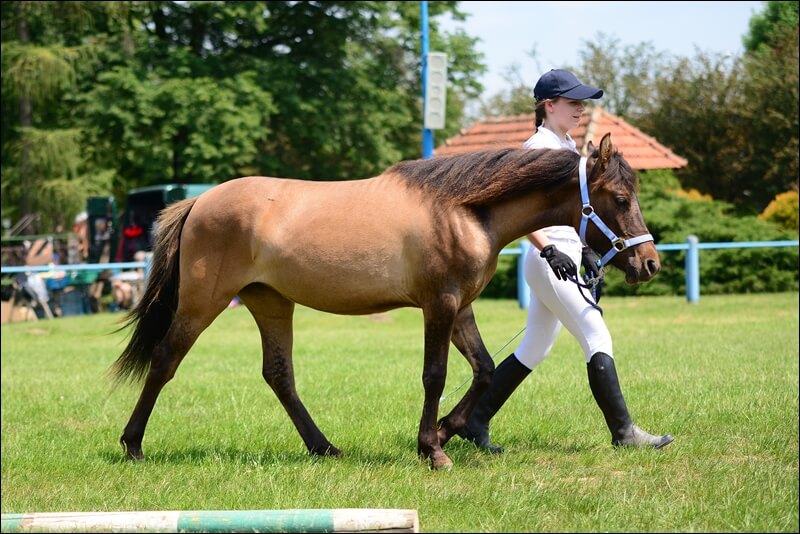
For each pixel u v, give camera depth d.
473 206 8.04
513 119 32.03
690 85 42.47
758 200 42.62
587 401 11.22
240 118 38.66
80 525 5.59
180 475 8.23
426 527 6.30
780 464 7.97
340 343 19.58
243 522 5.57
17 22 38.88
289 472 8.09
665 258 29.55
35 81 37.03
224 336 22.55
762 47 47.31
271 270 8.49
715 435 9.16
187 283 8.78
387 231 8.12
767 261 29.38
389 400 11.70
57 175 38.34
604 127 30.59
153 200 33.69
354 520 5.54
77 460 8.98
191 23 43.31
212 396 12.72
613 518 6.39
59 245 35.84
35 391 13.59
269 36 44.25
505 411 10.73
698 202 31.44
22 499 7.63
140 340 9.14
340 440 9.59
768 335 18.28
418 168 8.28
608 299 28.42
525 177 8.00
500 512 6.65
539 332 8.98
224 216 8.62
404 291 8.17
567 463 8.30
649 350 16.08
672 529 6.15
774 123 40.69
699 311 23.97
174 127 39.09
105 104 39.09
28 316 28.50
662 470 7.86
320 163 46.34
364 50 44.75
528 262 8.88
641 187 32.47
